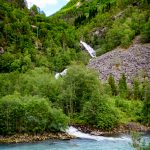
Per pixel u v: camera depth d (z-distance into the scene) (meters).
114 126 93.38
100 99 95.50
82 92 100.50
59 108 90.69
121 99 117.44
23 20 196.50
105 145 70.56
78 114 97.25
